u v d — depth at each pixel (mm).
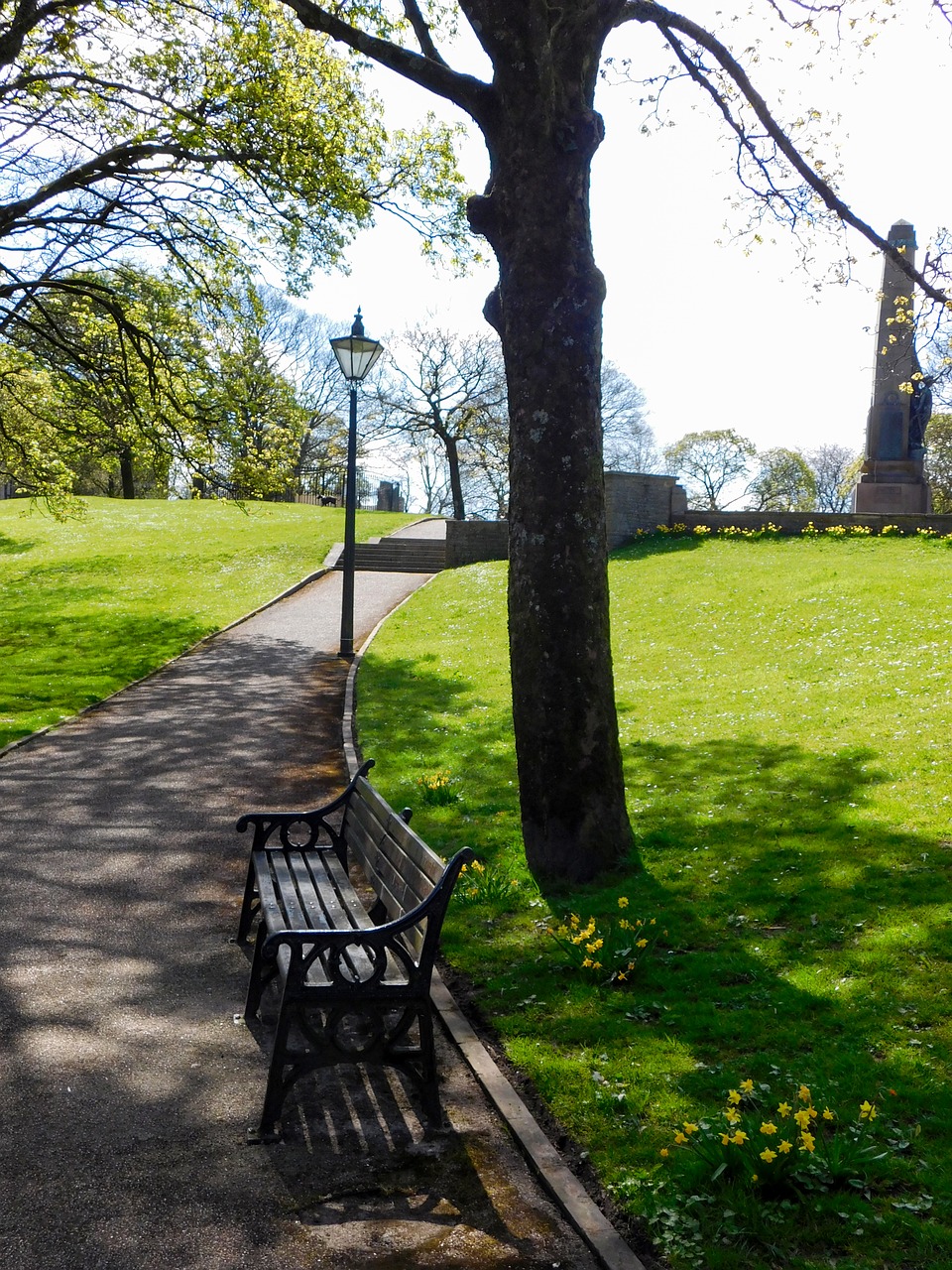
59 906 7086
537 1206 3811
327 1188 3900
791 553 25109
